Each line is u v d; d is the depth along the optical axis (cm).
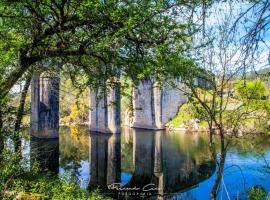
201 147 5269
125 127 9781
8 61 1203
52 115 5747
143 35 1261
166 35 1151
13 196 1005
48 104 5703
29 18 1252
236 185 2331
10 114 1076
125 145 5859
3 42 1157
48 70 1608
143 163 4212
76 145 5434
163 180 3297
